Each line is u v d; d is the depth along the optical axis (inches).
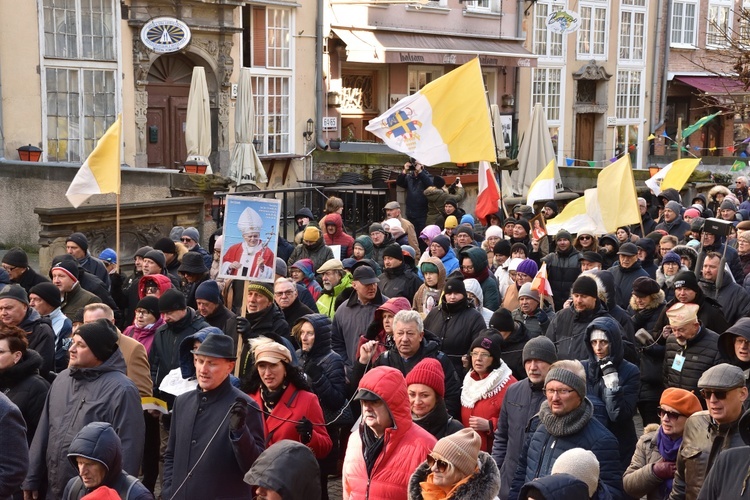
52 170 830.5
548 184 741.3
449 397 339.9
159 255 465.4
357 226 956.6
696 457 266.1
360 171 1187.9
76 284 424.2
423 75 1403.8
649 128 1868.8
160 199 767.7
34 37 944.3
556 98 1662.2
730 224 531.8
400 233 644.7
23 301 341.7
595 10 1718.8
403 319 337.1
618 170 623.2
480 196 724.0
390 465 253.8
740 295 459.8
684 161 912.9
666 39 1866.4
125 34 1019.9
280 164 1202.6
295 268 495.5
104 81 1006.4
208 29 1088.2
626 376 325.7
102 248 685.3
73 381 294.5
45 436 295.7
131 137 1036.5
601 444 272.2
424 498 228.5
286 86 1209.4
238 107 1035.9
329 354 350.3
